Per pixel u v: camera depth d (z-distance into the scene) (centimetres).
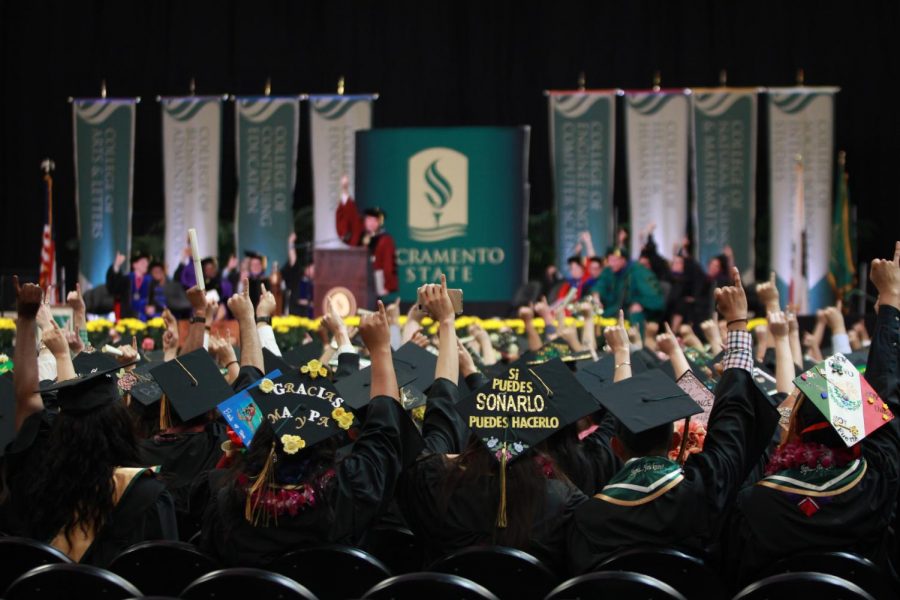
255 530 363
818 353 884
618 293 1728
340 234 1862
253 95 2236
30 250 2225
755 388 374
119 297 1747
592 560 365
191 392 462
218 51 2234
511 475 376
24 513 392
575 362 679
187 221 1953
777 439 477
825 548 360
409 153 1908
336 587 352
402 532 431
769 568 361
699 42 2167
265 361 533
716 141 1900
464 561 344
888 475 365
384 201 1911
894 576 383
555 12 2186
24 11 2231
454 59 2198
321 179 1952
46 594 321
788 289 1900
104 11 2244
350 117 1953
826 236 1900
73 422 384
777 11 2159
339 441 426
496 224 1900
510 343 1151
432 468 389
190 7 2234
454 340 430
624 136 2198
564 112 1895
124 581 321
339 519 362
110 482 385
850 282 1912
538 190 2195
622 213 2205
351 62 2212
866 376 382
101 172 1962
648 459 372
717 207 1902
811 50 2158
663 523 359
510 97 2197
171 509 398
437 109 2198
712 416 375
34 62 2234
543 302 979
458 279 1898
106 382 392
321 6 2222
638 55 2177
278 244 1945
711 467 362
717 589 347
